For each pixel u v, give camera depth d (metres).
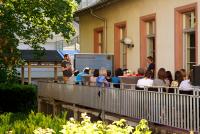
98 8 24.17
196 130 10.63
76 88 18.53
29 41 22.14
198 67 8.48
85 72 20.19
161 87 12.31
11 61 19.77
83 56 22.59
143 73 17.08
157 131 12.23
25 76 30.00
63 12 21.33
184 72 14.20
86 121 5.94
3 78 20.83
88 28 26.55
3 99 21.55
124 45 22.36
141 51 20.03
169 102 11.73
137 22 20.48
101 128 5.89
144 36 19.95
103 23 24.25
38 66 24.95
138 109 13.29
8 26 19.98
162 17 18.41
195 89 10.70
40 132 6.09
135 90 13.48
